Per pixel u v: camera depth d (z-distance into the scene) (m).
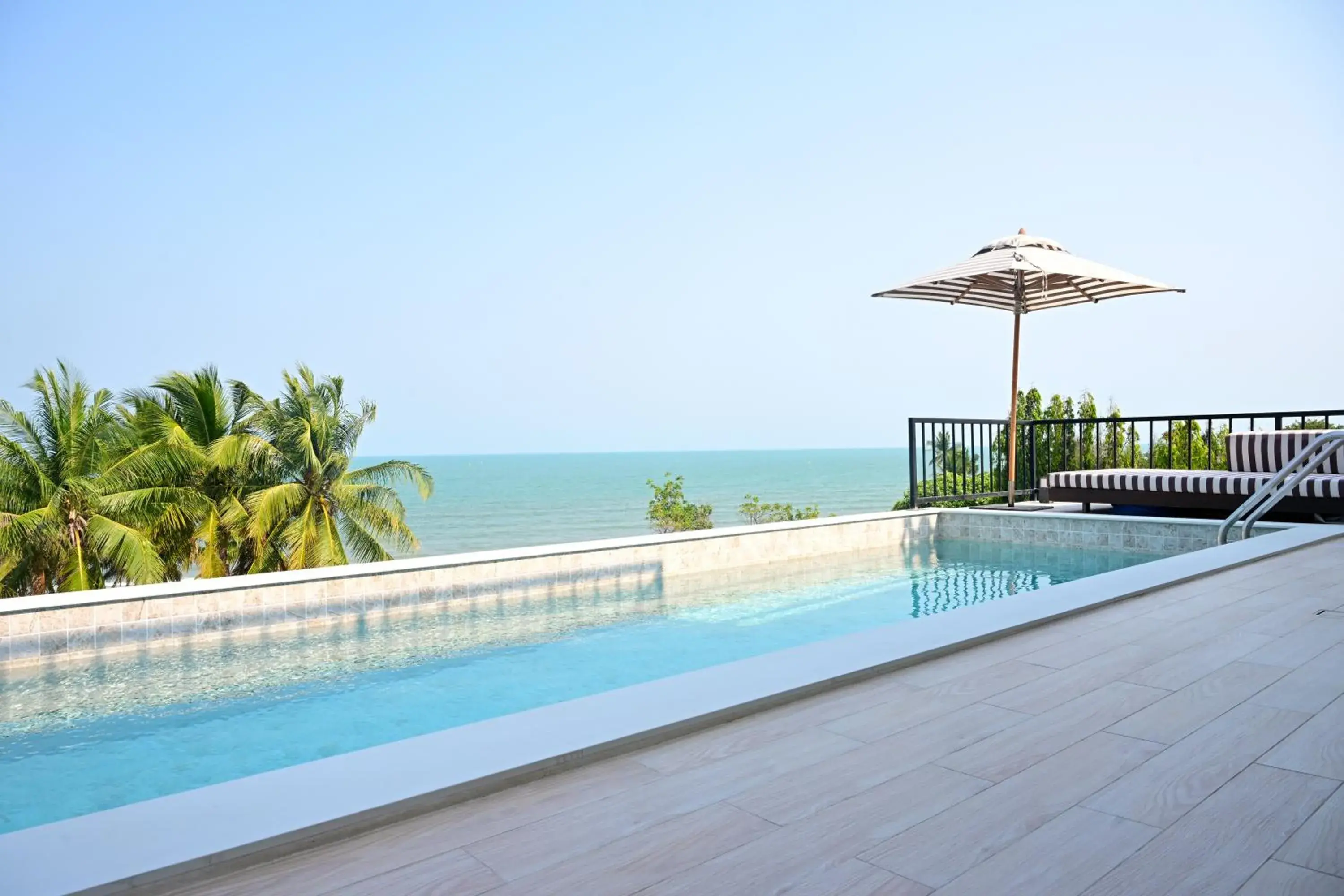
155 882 1.17
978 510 7.39
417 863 1.26
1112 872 1.21
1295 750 1.69
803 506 58.16
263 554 17.00
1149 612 3.01
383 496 18.45
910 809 1.43
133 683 3.62
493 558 5.13
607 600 5.21
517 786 1.54
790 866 1.24
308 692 3.49
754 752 1.71
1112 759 1.65
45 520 14.88
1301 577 3.68
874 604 5.07
